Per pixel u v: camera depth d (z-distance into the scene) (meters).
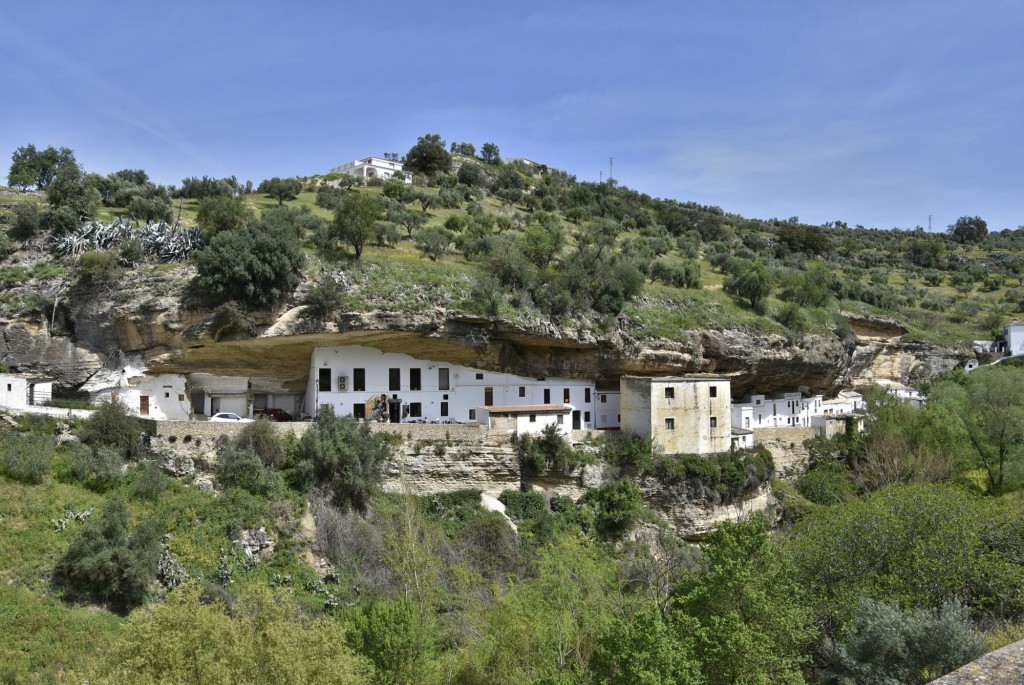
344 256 54.19
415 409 52.94
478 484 47.09
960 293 123.44
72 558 31.14
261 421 43.16
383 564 38.34
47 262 50.09
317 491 41.12
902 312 103.44
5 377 41.81
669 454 52.72
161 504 37.44
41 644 27.11
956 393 70.62
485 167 135.12
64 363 47.19
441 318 49.94
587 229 83.62
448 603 34.72
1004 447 58.34
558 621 25.64
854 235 169.25
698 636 18.53
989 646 17.77
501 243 63.97
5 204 57.84
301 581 36.06
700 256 103.81
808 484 59.09
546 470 48.66
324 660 20.08
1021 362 90.69
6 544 31.38
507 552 42.03
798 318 68.44
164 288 46.97
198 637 19.84
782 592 21.34
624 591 32.78
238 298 45.97
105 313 47.06
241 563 35.41
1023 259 147.25
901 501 27.22
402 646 26.36
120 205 71.50
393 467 45.66
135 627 20.59
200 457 41.16
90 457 37.88
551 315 55.09
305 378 54.44
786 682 18.11
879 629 18.22
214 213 52.47
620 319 58.22
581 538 42.56
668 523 50.72
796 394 71.00
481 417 52.06
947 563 23.44
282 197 87.12
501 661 25.81
